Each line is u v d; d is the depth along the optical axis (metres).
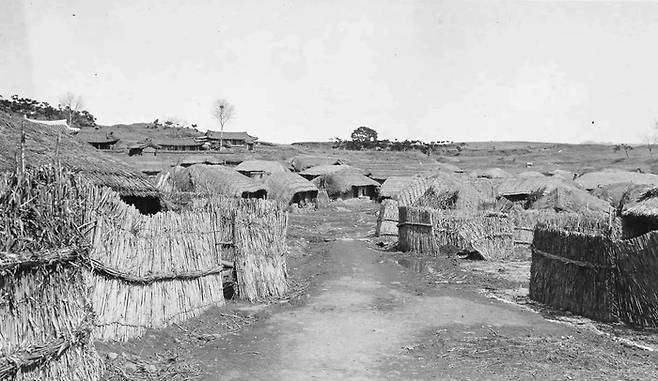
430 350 9.93
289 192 45.66
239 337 10.73
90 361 7.51
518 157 119.75
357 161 98.75
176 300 10.98
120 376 8.01
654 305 11.03
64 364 6.84
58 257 6.84
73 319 7.15
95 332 8.53
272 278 14.55
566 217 22.75
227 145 107.00
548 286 13.70
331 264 19.94
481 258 21.28
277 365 9.16
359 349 10.05
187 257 11.48
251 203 15.34
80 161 14.90
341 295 14.61
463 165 103.88
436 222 23.05
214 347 10.04
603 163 99.88
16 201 6.47
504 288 15.86
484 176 59.34
